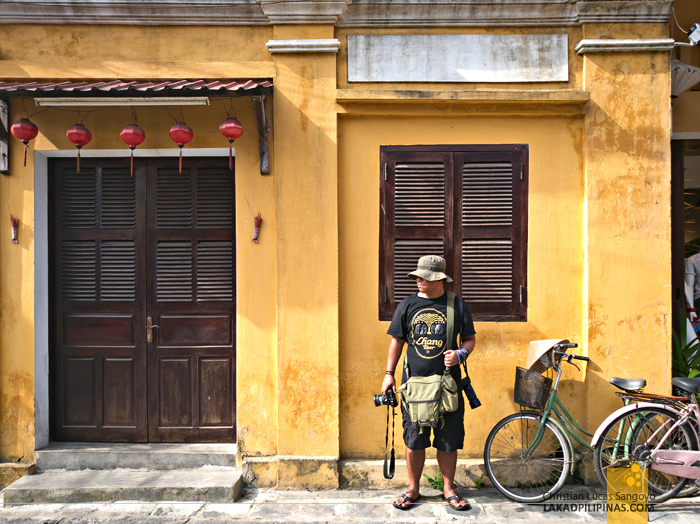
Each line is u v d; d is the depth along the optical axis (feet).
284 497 11.52
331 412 11.98
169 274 13.02
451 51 12.16
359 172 12.34
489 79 12.14
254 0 11.89
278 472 11.84
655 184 12.02
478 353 12.26
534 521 10.33
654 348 11.97
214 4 11.94
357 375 12.28
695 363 12.91
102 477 11.84
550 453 11.92
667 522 10.28
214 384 13.01
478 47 12.16
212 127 12.30
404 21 12.11
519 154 12.34
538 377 11.00
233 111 12.28
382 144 12.36
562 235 12.29
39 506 11.12
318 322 12.03
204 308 13.03
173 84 11.16
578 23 12.11
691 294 13.87
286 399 11.99
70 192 13.05
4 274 12.24
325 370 11.98
